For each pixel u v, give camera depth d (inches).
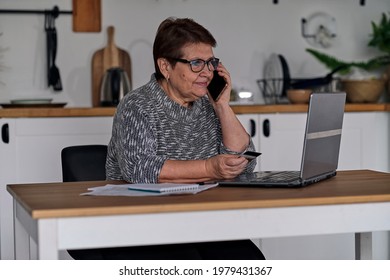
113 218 67.5
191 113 94.4
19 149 142.0
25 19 159.2
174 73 90.9
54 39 159.3
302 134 155.1
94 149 101.0
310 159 82.6
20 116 141.6
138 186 79.3
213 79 94.8
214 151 96.8
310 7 174.9
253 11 171.3
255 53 171.8
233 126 95.9
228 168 83.6
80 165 99.2
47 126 143.1
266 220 71.9
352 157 159.0
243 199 71.8
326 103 83.0
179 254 86.4
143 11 165.0
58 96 161.6
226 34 170.1
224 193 76.9
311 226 73.5
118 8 163.8
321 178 88.4
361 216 75.1
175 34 90.1
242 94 160.6
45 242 66.1
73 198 74.7
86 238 67.1
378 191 78.0
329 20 175.8
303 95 157.9
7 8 158.1
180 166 85.2
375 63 172.9
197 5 167.9
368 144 159.8
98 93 161.5
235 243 93.3
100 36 163.2
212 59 91.0
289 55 173.9
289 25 173.5
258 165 152.9
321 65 175.6
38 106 146.2
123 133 88.7
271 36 172.6
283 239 151.9
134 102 90.4
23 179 142.5
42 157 143.2
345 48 177.5
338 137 90.9
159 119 91.3
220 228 70.5
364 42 178.2
